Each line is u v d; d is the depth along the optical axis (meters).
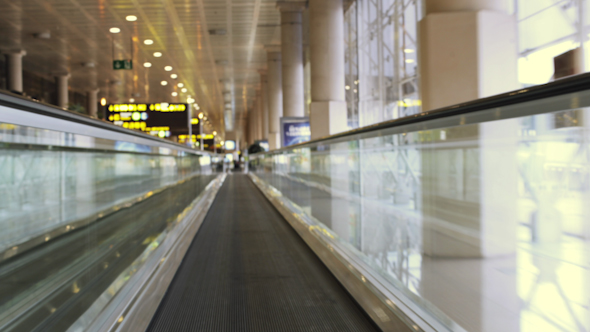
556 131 1.40
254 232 6.09
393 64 13.49
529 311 1.58
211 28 19.88
